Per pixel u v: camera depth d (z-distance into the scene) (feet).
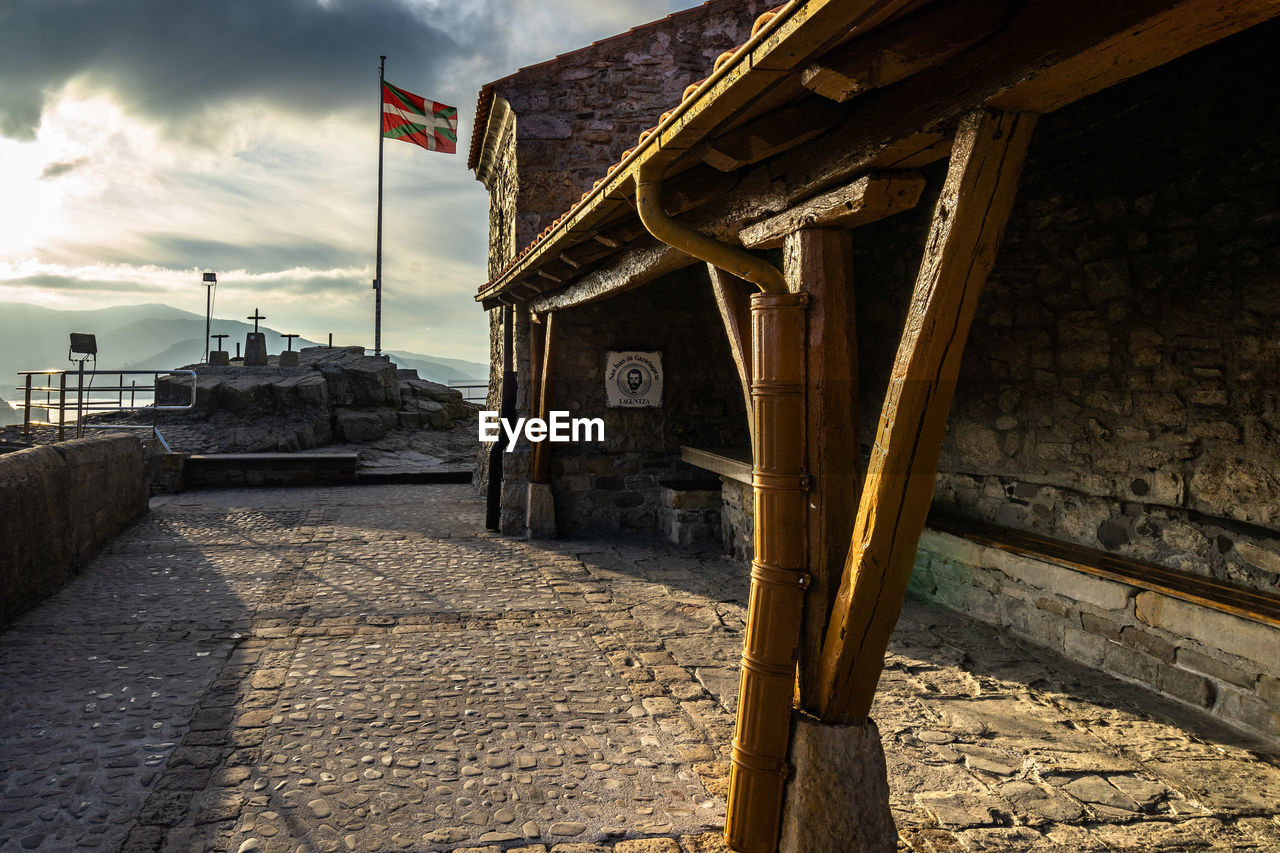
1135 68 5.16
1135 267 14.23
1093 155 14.98
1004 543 15.90
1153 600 12.82
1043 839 8.73
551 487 27.81
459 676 14.02
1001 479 17.60
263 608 18.29
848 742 7.54
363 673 14.11
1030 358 16.65
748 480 20.79
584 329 28.17
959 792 9.78
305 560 23.45
